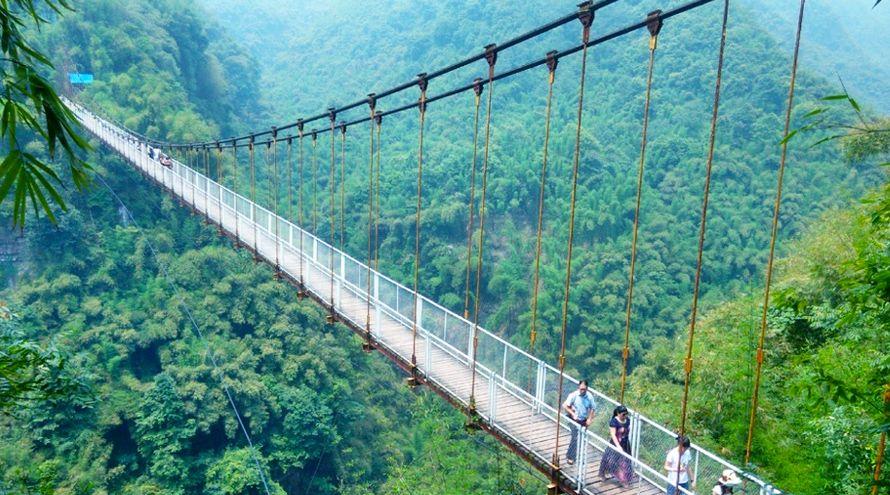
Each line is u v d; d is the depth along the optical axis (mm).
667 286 34406
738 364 9867
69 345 21969
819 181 38219
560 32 59625
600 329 31766
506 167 42844
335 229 40562
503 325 35250
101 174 27906
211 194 16734
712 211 38656
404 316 9422
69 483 16984
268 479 21109
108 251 26906
